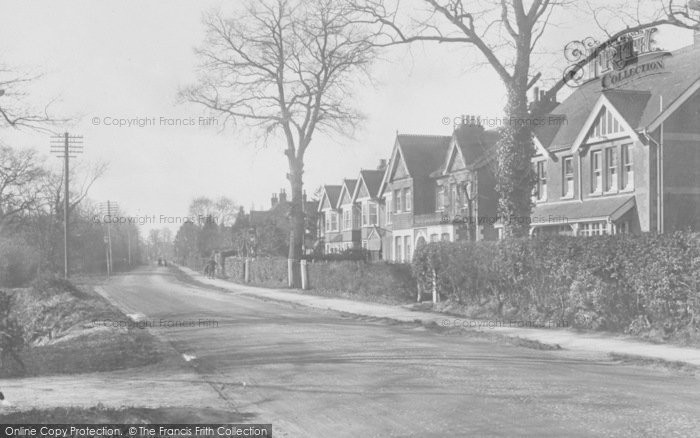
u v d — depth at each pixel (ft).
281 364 42.29
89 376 40.75
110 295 122.21
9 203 170.40
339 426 26.40
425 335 57.93
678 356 43.78
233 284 172.24
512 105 75.66
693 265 49.14
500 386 33.12
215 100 135.13
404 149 165.27
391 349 47.93
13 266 132.05
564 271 61.52
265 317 77.20
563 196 113.91
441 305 81.41
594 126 106.32
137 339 56.29
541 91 130.21
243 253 213.87
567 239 61.77
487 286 73.56
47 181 190.19
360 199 198.29
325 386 34.58
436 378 35.68
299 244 144.77
